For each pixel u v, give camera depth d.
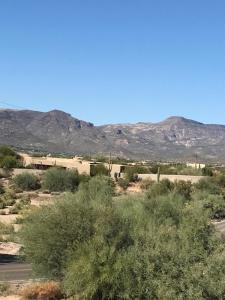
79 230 21.53
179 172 130.25
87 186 55.69
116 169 129.38
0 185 91.38
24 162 139.62
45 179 96.94
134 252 19.38
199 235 20.55
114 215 21.84
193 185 98.44
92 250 20.23
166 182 86.62
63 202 22.75
